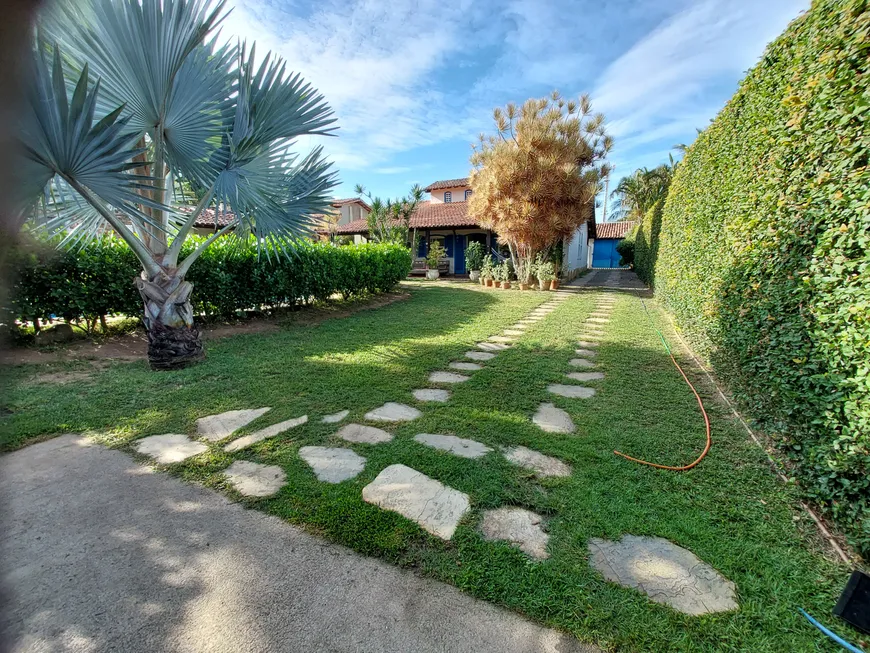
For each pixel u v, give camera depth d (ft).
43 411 10.43
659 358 16.01
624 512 6.61
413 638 4.46
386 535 6.07
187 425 9.86
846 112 6.67
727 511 6.66
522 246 40.88
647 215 51.11
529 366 14.99
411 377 13.61
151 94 11.84
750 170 11.01
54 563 5.51
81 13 9.30
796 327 7.62
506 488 7.27
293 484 7.41
